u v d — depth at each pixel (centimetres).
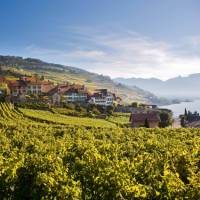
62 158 2347
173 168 2138
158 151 2658
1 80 19138
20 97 14512
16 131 4128
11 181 1856
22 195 1869
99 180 1770
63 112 12188
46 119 9500
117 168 1925
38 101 14450
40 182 1758
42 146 2800
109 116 13800
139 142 3131
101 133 3812
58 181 1755
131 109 18712
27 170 1977
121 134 3772
